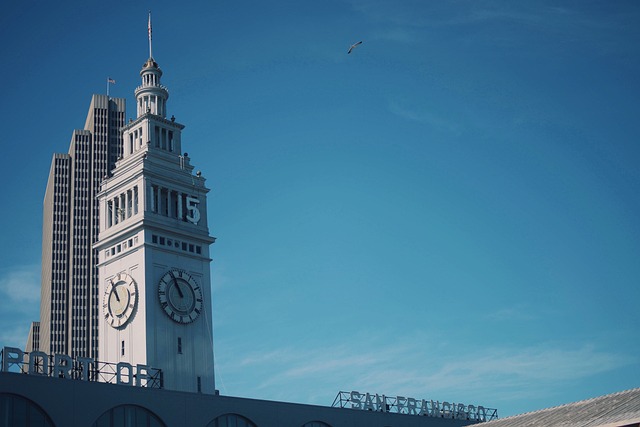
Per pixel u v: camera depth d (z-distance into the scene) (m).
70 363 90.69
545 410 82.44
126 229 122.00
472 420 119.44
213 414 90.50
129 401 84.38
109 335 120.31
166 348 117.12
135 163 125.38
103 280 124.00
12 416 76.31
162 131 131.75
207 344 122.31
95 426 81.44
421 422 111.50
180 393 88.50
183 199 128.12
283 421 96.31
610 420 67.44
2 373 76.25
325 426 100.69
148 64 138.38
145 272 118.31
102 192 129.62
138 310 117.38
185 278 122.69
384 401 109.88
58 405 79.06
